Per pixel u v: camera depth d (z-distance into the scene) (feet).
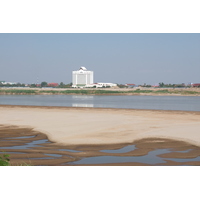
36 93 481.05
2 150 47.32
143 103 183.93
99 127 67.51
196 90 474.08
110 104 171.83
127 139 54.49
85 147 49.16
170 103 184.65
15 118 85.30
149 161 41.09
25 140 55.16
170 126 68.23
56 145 50.78
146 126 68.49
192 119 81.05
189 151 46.24
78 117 86.99
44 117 87.45
